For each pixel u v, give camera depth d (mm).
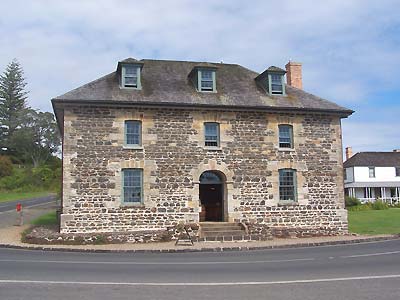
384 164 58250
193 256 15938
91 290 9086
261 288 9227
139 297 8406
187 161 23031
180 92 24031
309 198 24281
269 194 23797
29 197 53031
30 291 8984
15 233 23156
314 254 15859
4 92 82250
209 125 23734
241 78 26734
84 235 20469
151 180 22531
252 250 18203
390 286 9281
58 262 13836
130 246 19219
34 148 75188
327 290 8945
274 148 24203
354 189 58031
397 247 17609
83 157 21922
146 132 22734
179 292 8852
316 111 24688
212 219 24672
